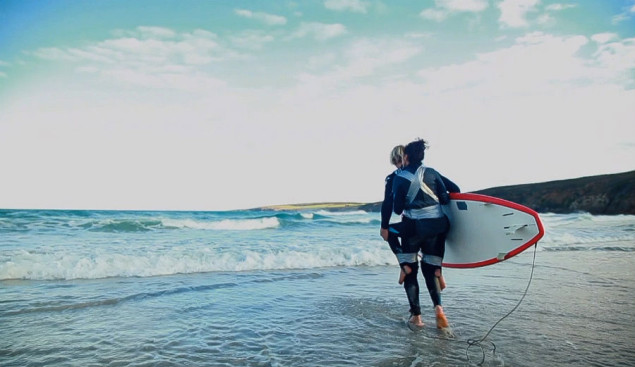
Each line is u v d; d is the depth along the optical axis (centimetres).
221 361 288
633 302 468
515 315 414
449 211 435
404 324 386
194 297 490
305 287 562
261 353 304
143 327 367
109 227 1620
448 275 654
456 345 326
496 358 296
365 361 289
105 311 421
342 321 395
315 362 287
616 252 988
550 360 292
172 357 294
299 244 1053
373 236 1370
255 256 775
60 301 452
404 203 382
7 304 437
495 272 685
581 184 5272
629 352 309
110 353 301
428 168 390
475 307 448
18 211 3059
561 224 2267
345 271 705
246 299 484
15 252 756
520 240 389
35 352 301
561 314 417
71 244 992
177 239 1189
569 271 695
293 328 369
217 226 1844
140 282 573
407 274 386
